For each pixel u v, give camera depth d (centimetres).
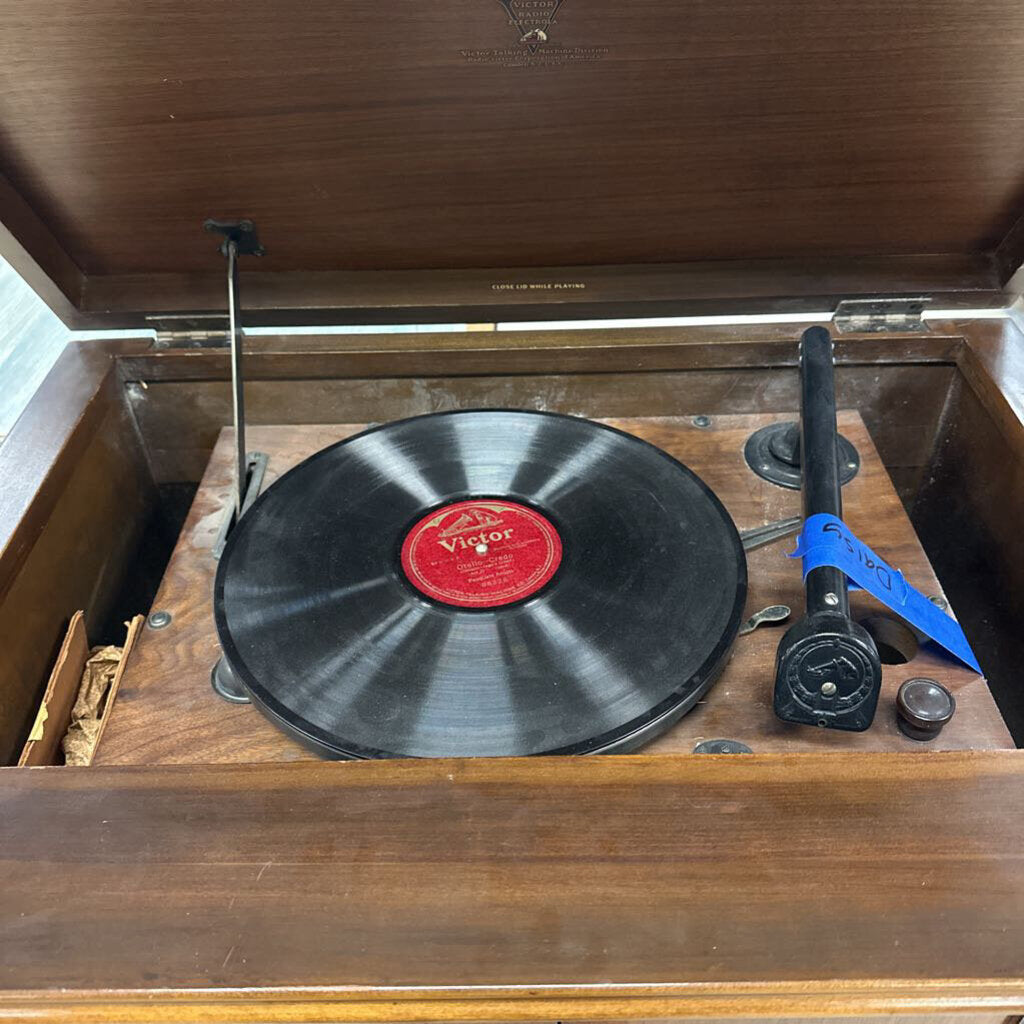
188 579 114
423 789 73
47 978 63
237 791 74
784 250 125
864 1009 64
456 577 104
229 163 108
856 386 136
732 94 102
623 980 62
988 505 125
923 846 69
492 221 118
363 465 118
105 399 129
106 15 91
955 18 94
